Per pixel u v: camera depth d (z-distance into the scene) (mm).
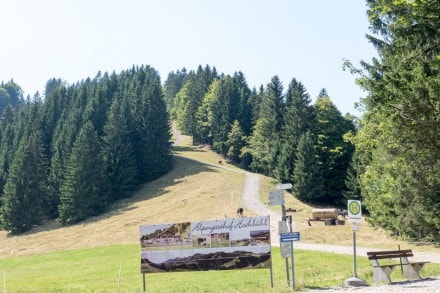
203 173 103000
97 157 89625
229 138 127000
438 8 15781
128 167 95625
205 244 17812
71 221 81938
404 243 37219
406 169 29344
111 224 72750
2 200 89188
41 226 86562
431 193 29828
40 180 91500
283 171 87938
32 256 56000
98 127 109812
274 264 29641
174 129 192250
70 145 99375
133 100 117312
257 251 17484
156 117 107125
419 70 15047
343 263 26266
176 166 113125
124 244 54719
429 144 15891
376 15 19766
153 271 18016
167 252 18016
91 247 56375
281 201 16781
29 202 86875
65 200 83125
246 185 89375
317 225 56875
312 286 16734
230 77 154625
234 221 17750
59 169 95938
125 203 87688
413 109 14828
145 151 104000
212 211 69375
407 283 16719
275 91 108562
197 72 186750
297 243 41469
